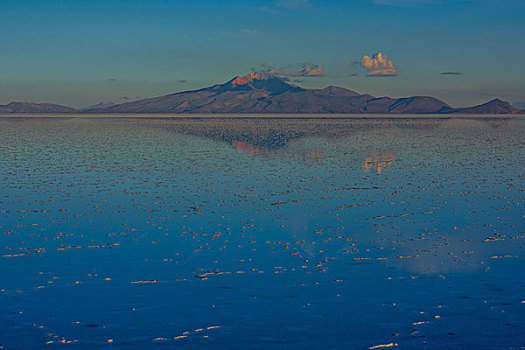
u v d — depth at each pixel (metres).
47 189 28.83
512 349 10.81
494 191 28.39
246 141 68.81
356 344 11.06
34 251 17.28
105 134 84.31
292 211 23.36
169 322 12.03
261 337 11.36
